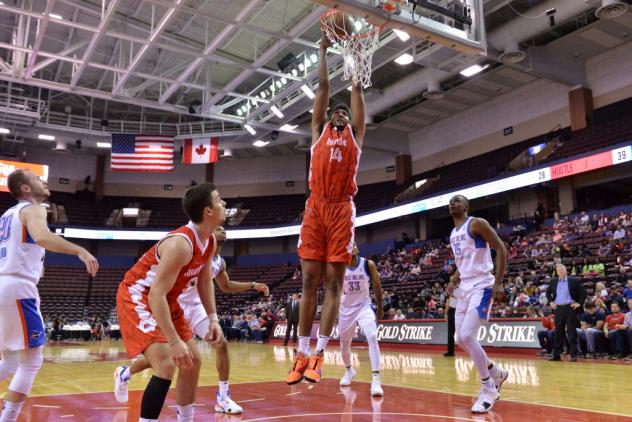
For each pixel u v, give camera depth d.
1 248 3.09
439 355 10.66
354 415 3.82
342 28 4.38
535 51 19.06
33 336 3.03
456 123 25.72
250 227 28.94
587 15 16.94
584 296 8.67
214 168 33.09
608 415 3.77
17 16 18.11
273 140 25.59
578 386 5.52
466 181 22.67
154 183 32.59
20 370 3.04
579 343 9.79
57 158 31.09
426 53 15.48
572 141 19.34
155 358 2.58
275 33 15.33
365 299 5.50
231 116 21.83
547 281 13.43
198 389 5.41
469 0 7.77
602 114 19.62
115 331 21.58
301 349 3.12
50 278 27.03
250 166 32.84
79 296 26.64
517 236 19.28
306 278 3.21
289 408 4.16
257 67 17.42
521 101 23.02
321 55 3.68
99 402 4.52
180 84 18.28
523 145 22.02
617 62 19.69
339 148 3.29
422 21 6.97
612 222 15.92
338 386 5.67
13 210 3.13
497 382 4.43
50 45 20.56
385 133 27.55
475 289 4.37
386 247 27.19
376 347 5.13
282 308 19.84
